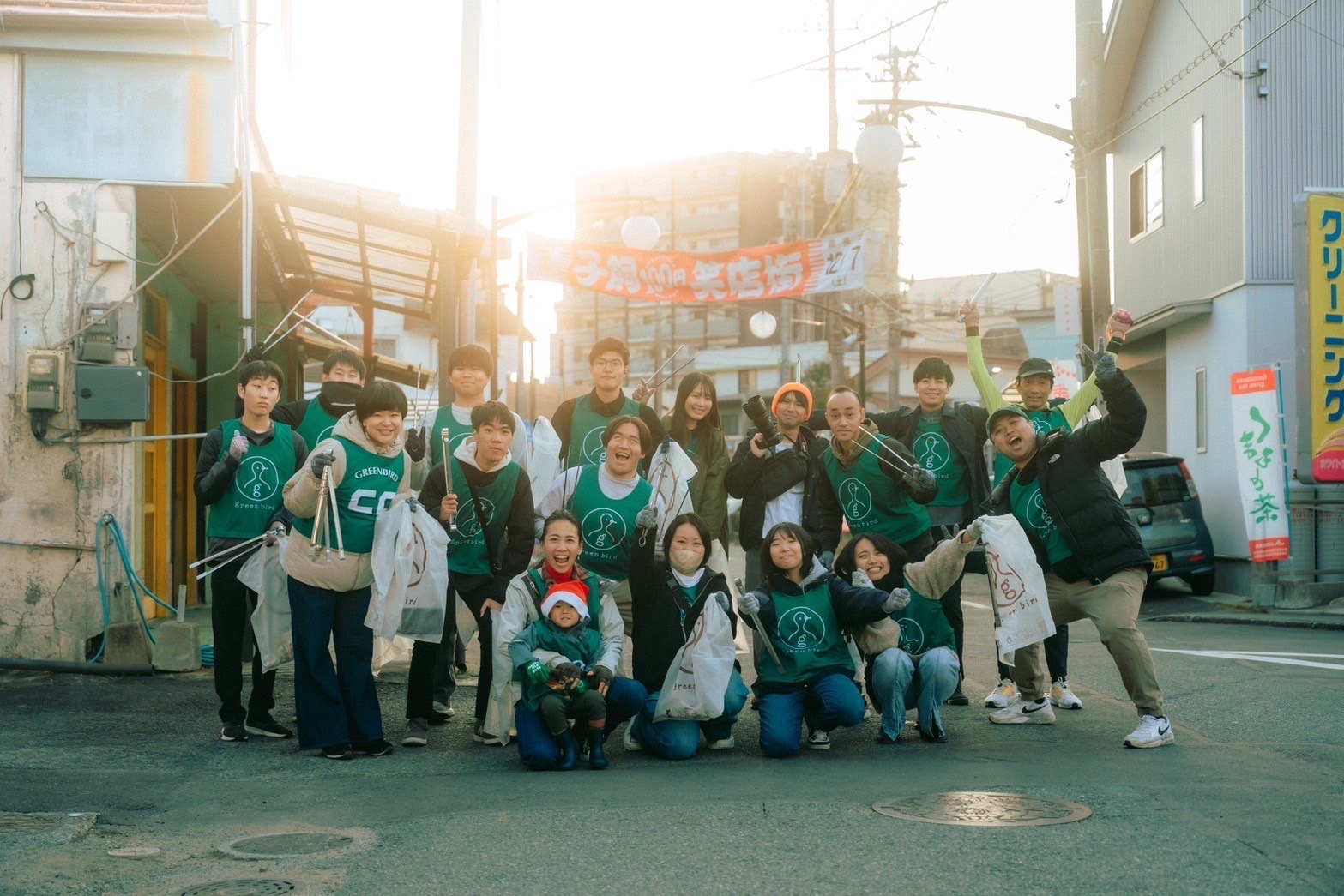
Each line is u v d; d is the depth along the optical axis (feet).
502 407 20.93
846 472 23.30
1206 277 53.11
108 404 27.25
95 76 28.17
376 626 19.67
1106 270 45.70
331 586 19.95
